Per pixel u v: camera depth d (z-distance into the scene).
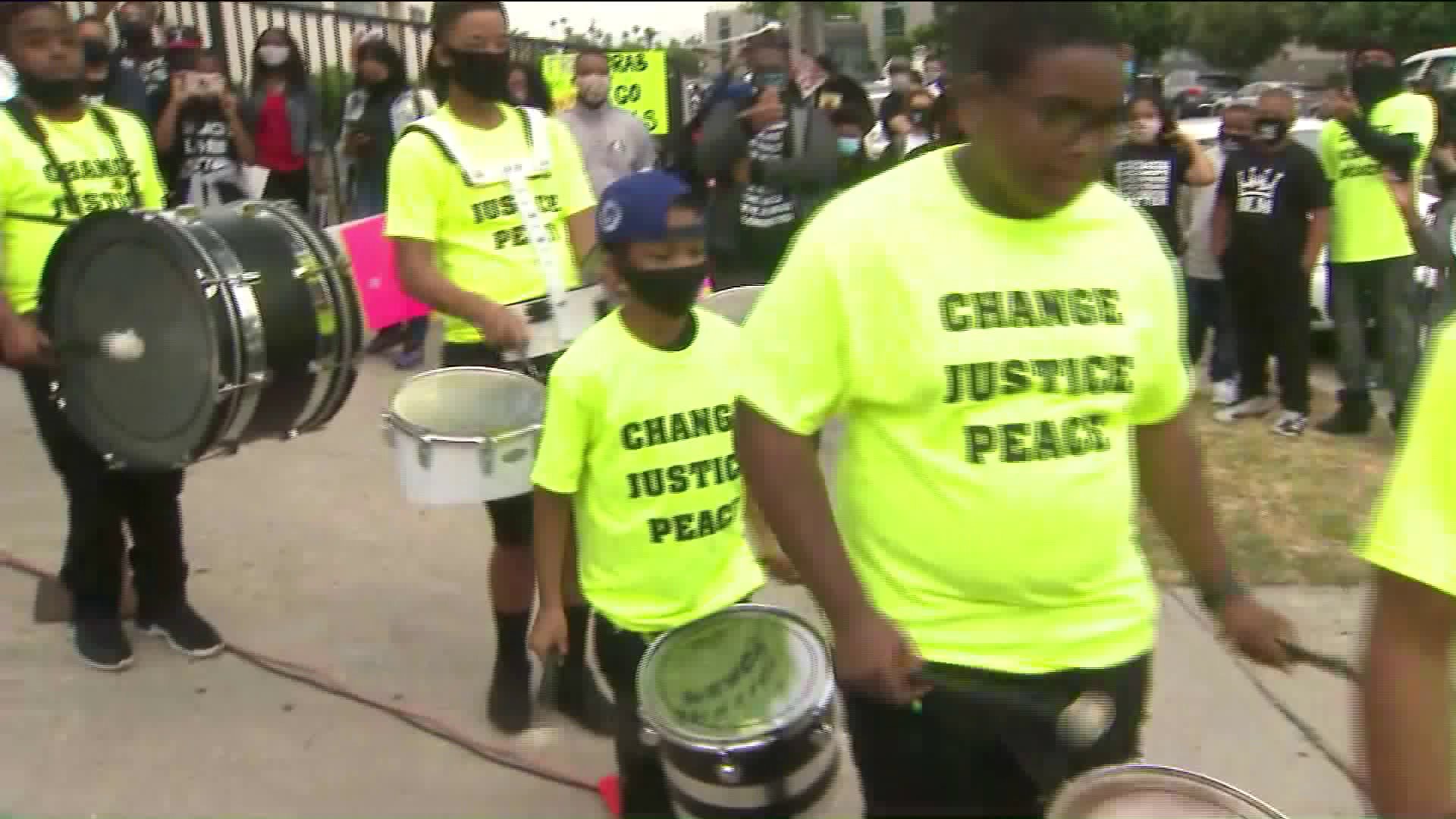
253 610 4.25
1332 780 3.36
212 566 4.59
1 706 3.56
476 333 3.49
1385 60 6.22
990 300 1.80
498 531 3.35
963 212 1.82
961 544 1.84
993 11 1.70
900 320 1.80
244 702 3.67
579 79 7.95
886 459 1.88
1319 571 4.76
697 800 2.10
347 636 4.10
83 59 3.66
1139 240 1.93
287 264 3.15
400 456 3.08
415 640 4.09
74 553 3.78
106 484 3.70
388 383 7.00
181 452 3.17
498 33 3.29
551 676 3.59
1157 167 6.92
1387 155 5.95
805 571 1.86
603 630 2.86
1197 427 6.79
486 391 3.16
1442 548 1.42
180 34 7.50
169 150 6.96
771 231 6.76
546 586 2.89
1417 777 1.41
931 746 1.95
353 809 3.16
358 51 7.88
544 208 3.44
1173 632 4.22
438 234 3.34
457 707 3.68
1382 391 7.32
